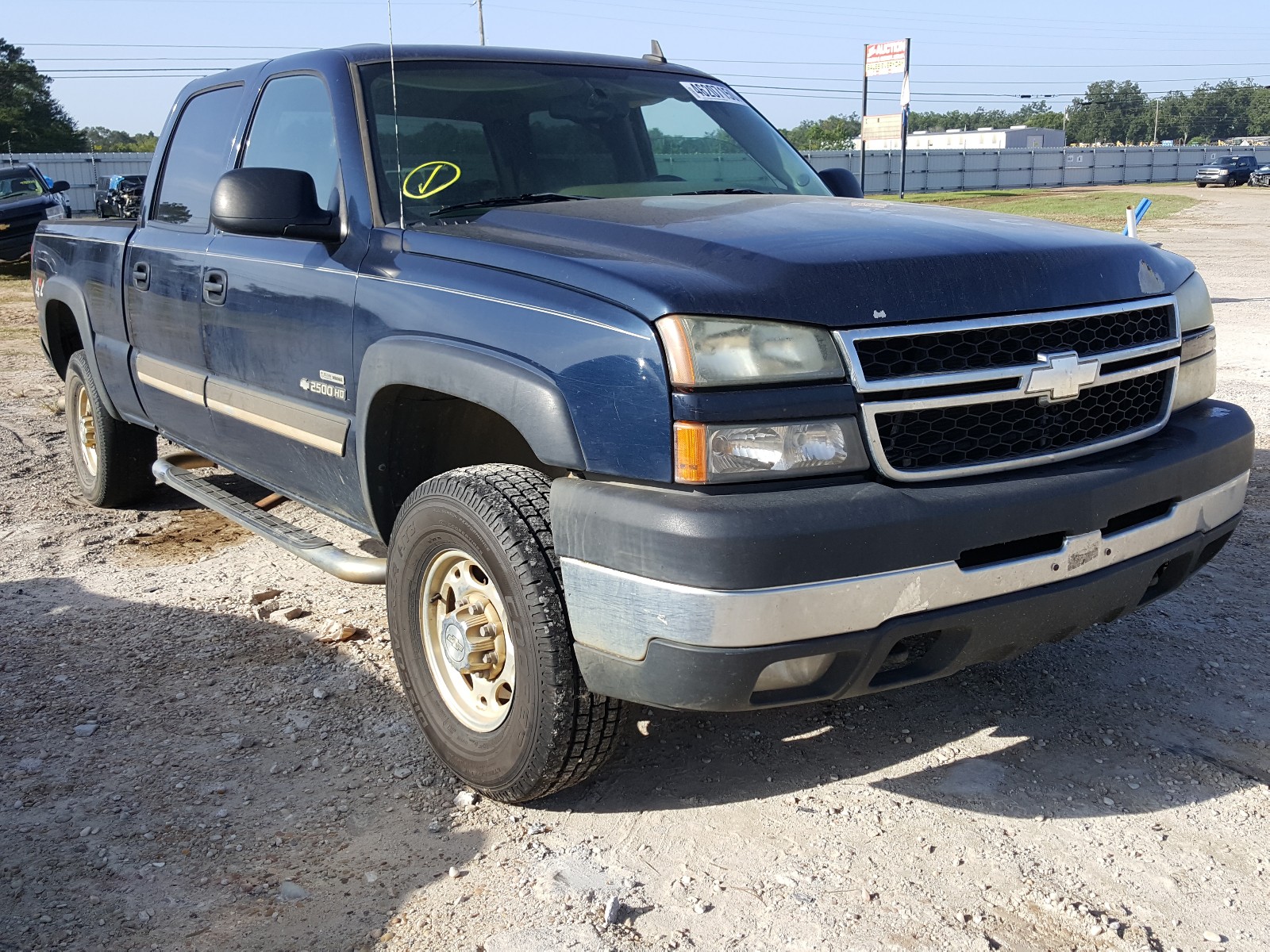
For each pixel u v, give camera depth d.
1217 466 2.91
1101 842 2.70
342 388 3.29
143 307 4.55
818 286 2.43
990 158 62.88
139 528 5.37
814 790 2.95
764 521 2.27
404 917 2.46
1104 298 2.74
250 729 3.32
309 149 3.67
